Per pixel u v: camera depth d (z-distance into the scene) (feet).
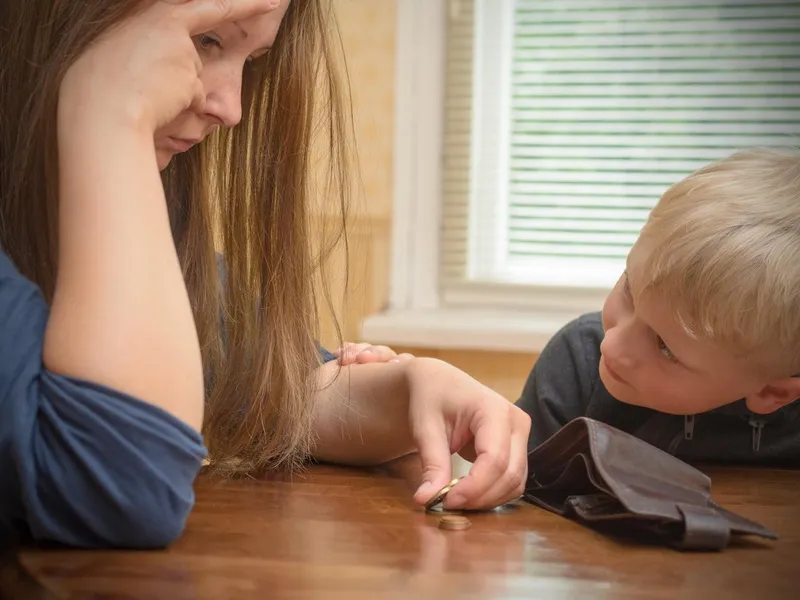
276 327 3.06
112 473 1.93
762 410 3.20
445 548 2.00
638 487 2.19
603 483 2.21
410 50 7.57
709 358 3.01
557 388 3.88
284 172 3.10
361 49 7.46
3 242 2.39
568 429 2.40
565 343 3.94
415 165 7.67
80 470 1.94
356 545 2.00
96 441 1.93
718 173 3.17
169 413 1.99
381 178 7.52
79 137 2.14
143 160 2.16
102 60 2.21
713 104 7.34
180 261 3.11
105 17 2.24
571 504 2.30
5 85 2.47
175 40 2.25
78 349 1.98
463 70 7.53
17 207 2.37
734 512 2.47
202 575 1.79
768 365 3.04
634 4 7.38
